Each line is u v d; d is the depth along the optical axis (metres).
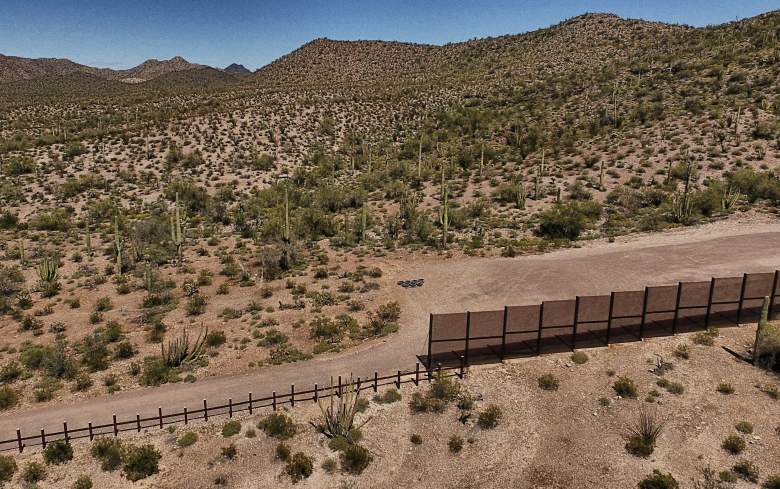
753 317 24.64
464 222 48.59
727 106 71.06
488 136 86.00
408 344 25.20
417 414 19.64
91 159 76.50
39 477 16.83
